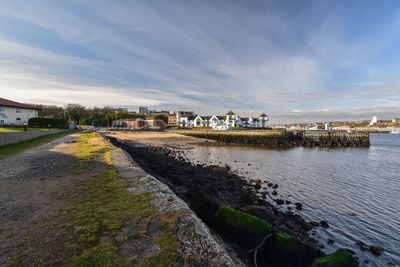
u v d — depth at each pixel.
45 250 4.22
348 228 9.72
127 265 3.84
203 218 6.80
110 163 12.28
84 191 7.55
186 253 4.19
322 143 56.53
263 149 43.91
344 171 21.98
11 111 46.97
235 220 6.26
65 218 5.52
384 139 89.19
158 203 6.29
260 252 5.78
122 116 116.81
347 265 5.27
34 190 7.75
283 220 9.64
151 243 4.45
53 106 114.69
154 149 34.97
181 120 115.56
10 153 16.41
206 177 16.55
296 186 16.25
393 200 13.27
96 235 4.71
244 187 15.41
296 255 5.75
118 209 5.95
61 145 22.25
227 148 44.12
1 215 5.73
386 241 8.75
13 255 4.07
